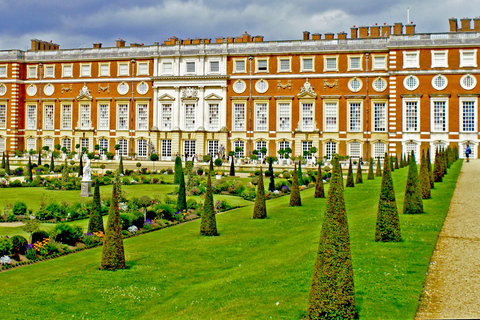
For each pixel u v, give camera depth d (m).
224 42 82.38
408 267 18.25
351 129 77.50
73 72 88.06
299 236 27.39
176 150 83.25
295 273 19.64
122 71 86.19
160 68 84.12
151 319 17.31
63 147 83.19
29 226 26.31
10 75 89.12
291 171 65.75
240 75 81.31
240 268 22.47
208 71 82.50
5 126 89.75
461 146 70.31
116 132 86.38
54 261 25.14
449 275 17.12
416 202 27.30
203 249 26.66
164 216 36.72
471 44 69.69
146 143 85.62
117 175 42.44
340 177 15.64
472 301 14.95
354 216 31.06
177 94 83.38
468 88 69.94
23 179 61.16
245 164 78.31
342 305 14.95
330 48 77.62
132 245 28.39
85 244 28.84
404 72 71.75
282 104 80.19
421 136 71.62
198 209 39.97
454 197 32.22
